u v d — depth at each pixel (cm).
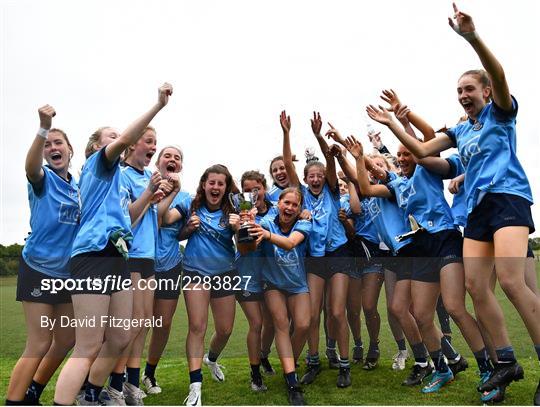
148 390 362
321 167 389
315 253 358
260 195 397
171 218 356
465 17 274
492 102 303
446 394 325
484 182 305
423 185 353
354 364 369
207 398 340
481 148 306
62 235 321
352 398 320
